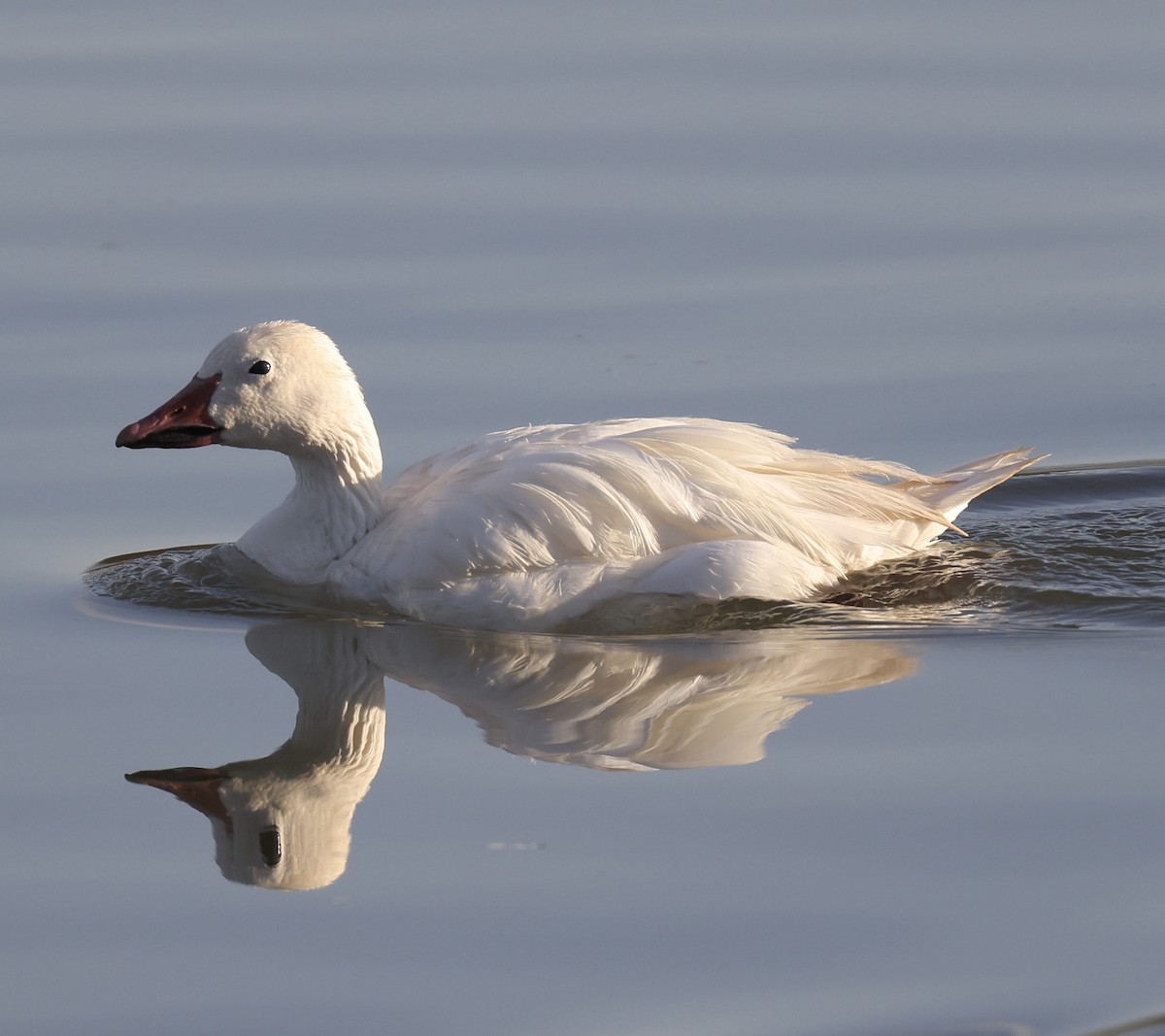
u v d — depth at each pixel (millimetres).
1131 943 9523
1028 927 9703
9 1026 9102
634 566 14211
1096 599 14812
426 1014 9141
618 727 12422
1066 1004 9008
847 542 14758
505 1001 9219
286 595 15211
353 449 15289
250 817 11305
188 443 15125
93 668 13711
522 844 10828
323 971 9562
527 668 13555
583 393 18859
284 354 15023
